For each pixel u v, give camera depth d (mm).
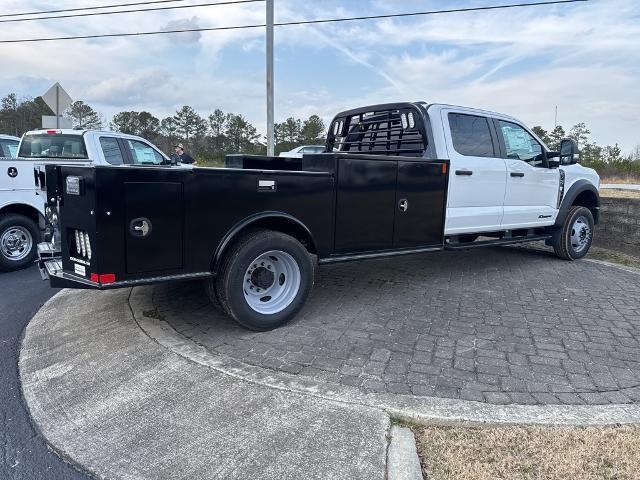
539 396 3223
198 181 3742
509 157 6344
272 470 2521
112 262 3438
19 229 7004
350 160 4613
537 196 6789
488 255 7852
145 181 3498
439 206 5484
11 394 3395
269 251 4164
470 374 3525
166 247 3662
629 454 2602
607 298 5461
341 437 2754
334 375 3469
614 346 4094
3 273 6871
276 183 4148
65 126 13312
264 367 3582
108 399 3230
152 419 2990
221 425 2900
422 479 2416
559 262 7398
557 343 4137
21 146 7977
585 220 7574
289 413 2988
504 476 2436
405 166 5062
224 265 4023
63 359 3846
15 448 2781
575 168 7520
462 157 5723
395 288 5750
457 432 2811
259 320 4188
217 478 2480
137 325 4395
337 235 4645
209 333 4246
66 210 3652
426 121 5535
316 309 4930
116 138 8039
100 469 2584
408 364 3672
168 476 2510
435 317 4746
